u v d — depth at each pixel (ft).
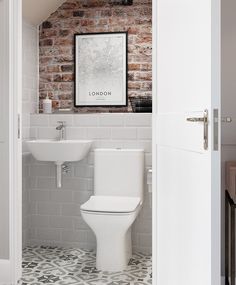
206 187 4.48
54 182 11.05
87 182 10.88
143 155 10.21
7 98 8.04
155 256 6.72
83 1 11.44
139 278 8.48
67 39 11.51
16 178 8.10
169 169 5.96
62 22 11.52
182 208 5.39
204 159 4.54
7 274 8.07
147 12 11.14
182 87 5.30
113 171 10.14
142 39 11.16
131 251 10.25
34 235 11.20
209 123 4.40
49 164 11.06
